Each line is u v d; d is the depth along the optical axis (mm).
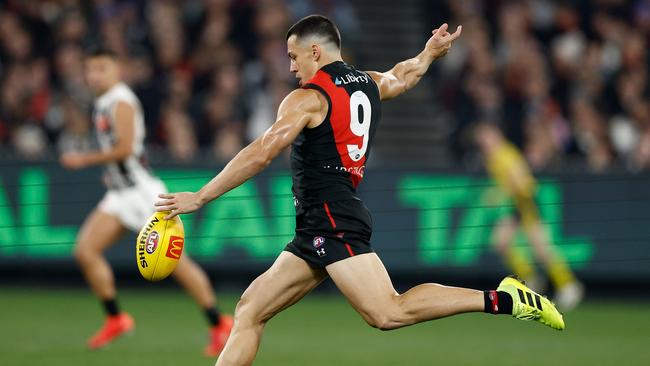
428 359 34000
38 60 59031
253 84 59500
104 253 51594
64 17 59812
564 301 50469
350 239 22328
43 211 50906
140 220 35875
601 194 51875
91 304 47781
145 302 49375
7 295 50531
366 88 22859
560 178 51875
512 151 51188
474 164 58969
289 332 40469
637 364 33469
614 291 54094
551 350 36531
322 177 22344
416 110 63344
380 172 51469
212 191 21250
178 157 53156
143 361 32656
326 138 22109
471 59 62875
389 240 51219
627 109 63062
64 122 56188
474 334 40781
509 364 33188
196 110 58531
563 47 64438
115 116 35469
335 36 22656
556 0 66375
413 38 66750
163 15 60844
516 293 22172
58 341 36750
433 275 52812
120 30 60031
